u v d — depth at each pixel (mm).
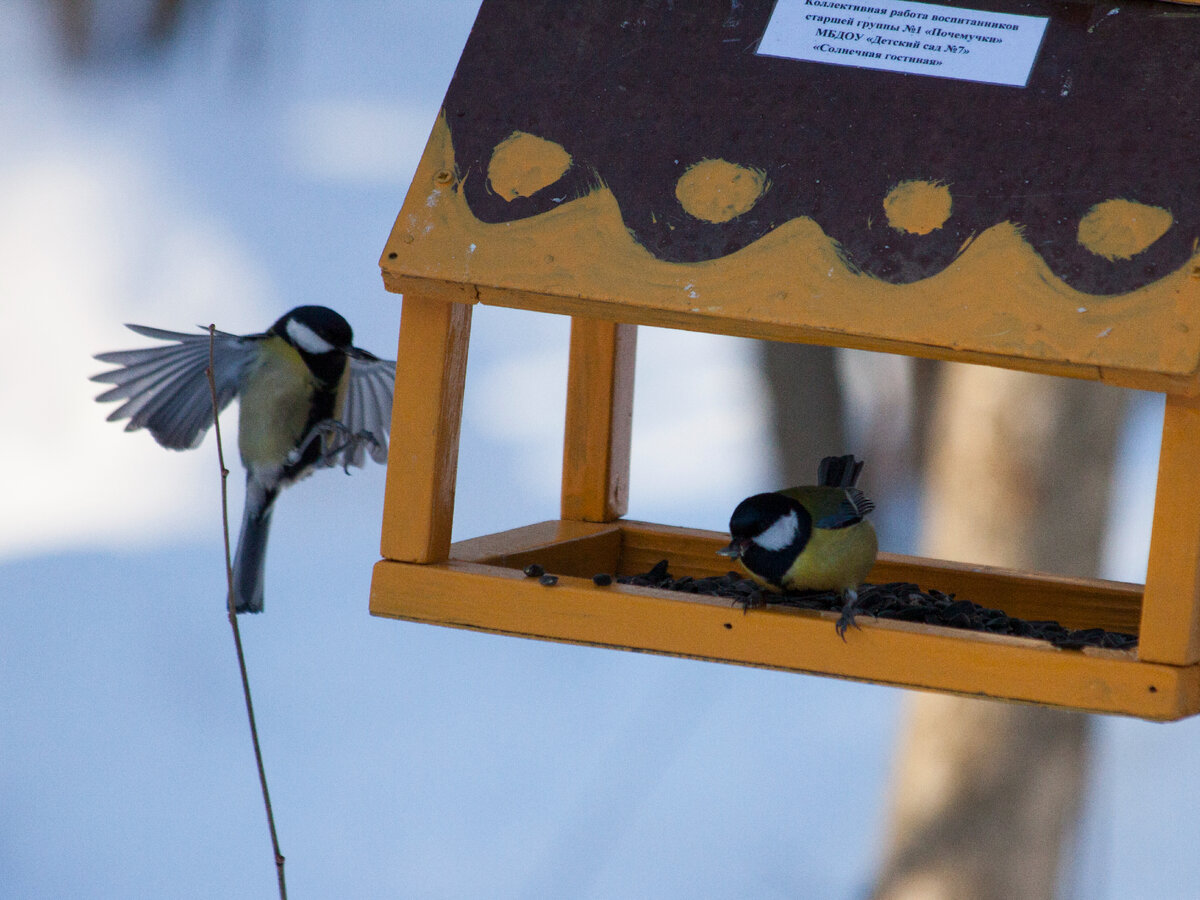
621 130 6125
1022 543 9570
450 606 6266
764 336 5766
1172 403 5531
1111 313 5340
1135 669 5496
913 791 10320
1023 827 10047
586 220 5930
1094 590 7320
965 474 9703
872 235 5691
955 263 5562
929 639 5758
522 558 7227
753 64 6215
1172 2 6035
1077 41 6027
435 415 6336
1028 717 10047
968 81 6004
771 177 5898
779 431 10633
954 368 9766
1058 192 5629
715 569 8000
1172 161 5605
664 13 6430
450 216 6043
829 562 6293
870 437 11094
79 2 24922
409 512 6375
